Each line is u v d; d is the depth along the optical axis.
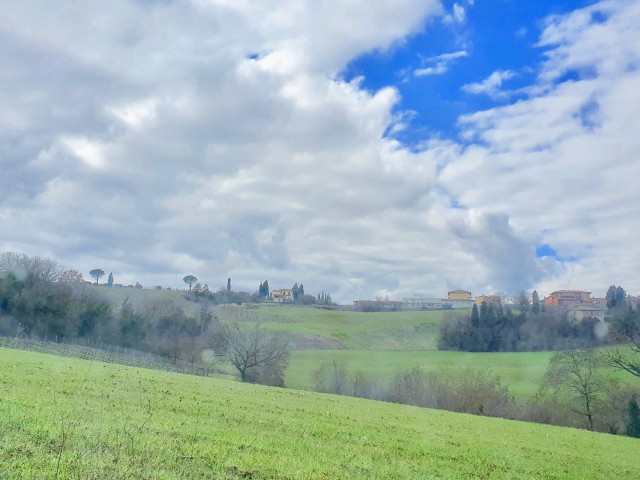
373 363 107.69
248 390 42.31
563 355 80.62
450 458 20.61
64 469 10.05
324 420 26.61
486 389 79.19
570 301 153.38
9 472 9.46
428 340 137.12
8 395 17.25
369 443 21.12
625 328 79.25
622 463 28.52
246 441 16.44
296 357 113.75
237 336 99.00
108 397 21.38
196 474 11.52
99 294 114.69
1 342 64.94
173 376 47.28
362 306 198.00
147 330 111.62
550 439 36.25
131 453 11.95
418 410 49.09
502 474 18.80
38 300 96.44
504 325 121.12
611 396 74.62
